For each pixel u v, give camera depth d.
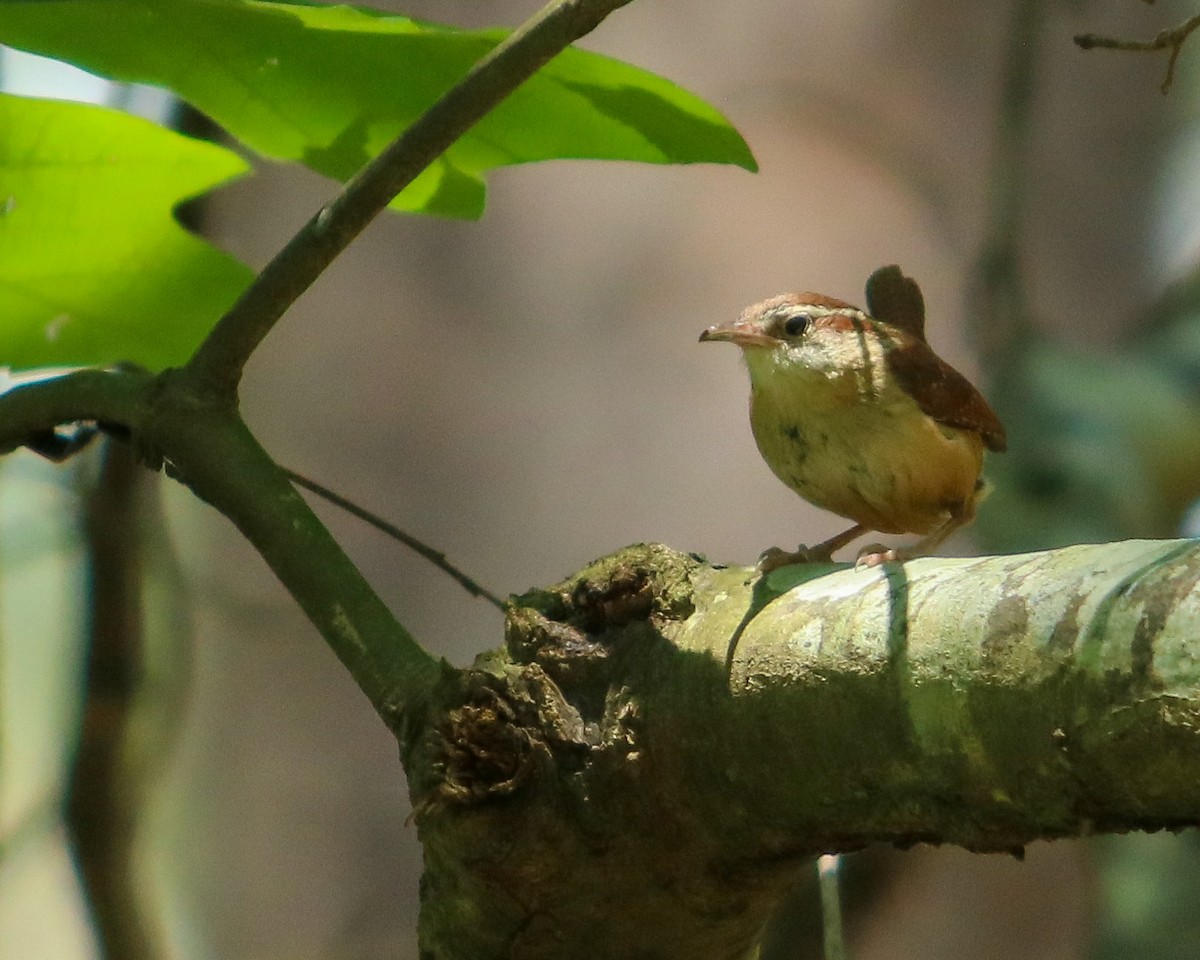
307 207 15.22
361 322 15.95
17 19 5.58
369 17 5.18
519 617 4.68
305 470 15.71
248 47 5.74
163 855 15.22
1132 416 12.87
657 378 15.82
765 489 15.53
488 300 16.08
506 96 4.72
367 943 15.24
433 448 15.84
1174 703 3.26
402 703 4.70
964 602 3.77
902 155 16.52
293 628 15.41
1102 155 17.34
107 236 6.48
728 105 16.58
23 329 6.96
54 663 14.58
